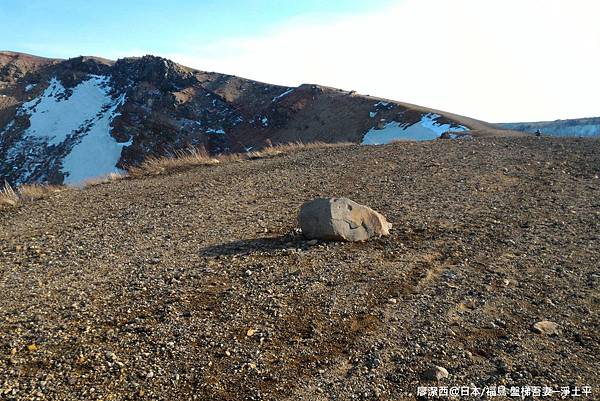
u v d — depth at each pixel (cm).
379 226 805
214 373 441
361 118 8806
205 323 524
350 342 492
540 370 442
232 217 959
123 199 1181
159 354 468
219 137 10206
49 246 815
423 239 784
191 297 585
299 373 444
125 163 8675
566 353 467
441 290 599
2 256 768
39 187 1352
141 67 11838
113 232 888
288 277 638
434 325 519
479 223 857
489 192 1063
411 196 1062
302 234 809
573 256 695
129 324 521
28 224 981
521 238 777
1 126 10312
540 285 608
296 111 10125
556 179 1150
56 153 9062
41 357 460
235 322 527
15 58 13362
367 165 1447
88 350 472
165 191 1246
